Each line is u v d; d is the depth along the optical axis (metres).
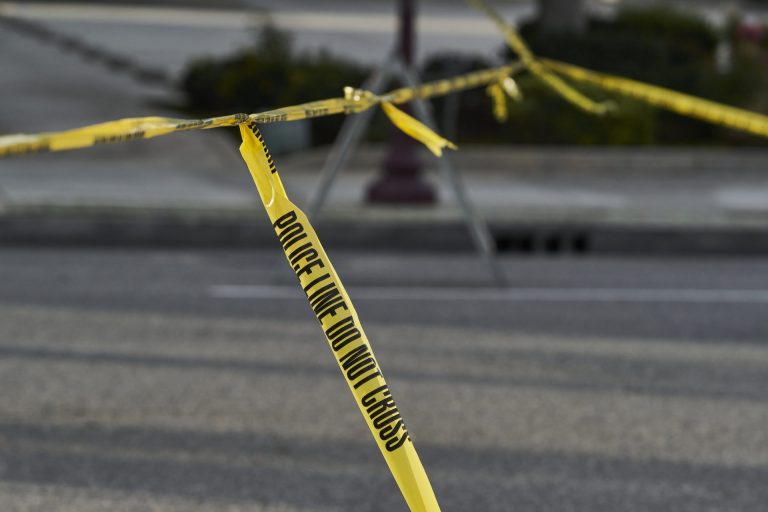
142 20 72.81
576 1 46.78
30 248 23.78
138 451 12.06
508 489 11.23
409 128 7.23
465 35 73.88
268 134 35.81
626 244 24.91
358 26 75.69
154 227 24.14
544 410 13.70
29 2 78.00
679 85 40.62
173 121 5.89
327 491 11.09
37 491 10.93
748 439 12.86
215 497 10.88
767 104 41.69
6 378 14.48
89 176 30.42
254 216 24.80
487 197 29.89
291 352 16.11
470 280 21.48
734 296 20.70
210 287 20.33
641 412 13.73
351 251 24.30
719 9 98.00
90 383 14.37
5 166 31.16
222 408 13.52
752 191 32.56
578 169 34.50
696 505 10.98
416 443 12.46
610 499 11.06
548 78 17.52
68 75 47.12
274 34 44.88
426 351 16.34
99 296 19.41
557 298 20.09
